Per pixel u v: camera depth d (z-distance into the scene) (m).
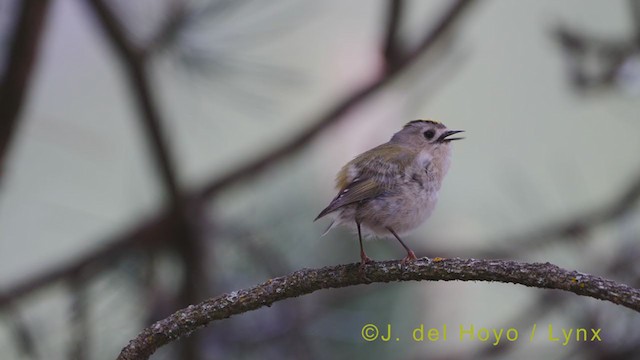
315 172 12.25
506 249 11.16
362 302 11.08
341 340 10.97
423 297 11.28
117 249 10.72
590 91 9.80
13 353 10.10
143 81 9.86
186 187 11.09
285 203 11.73
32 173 14.59
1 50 9.18
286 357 10.90
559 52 9.91
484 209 12.33
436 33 10.76
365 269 6.18
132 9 9.80
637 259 9.76
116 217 14.31
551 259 10.63
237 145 16.75
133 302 10.72
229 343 10.91
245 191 11.98
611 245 10.00
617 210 10.39
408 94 12.47
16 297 10.28
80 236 14.15
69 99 18.03
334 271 6.26
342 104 10.95
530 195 12.45
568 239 10.51
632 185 10.35
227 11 9.95
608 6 15.78
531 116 19.70
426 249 11.68
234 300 6.10
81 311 10.25
